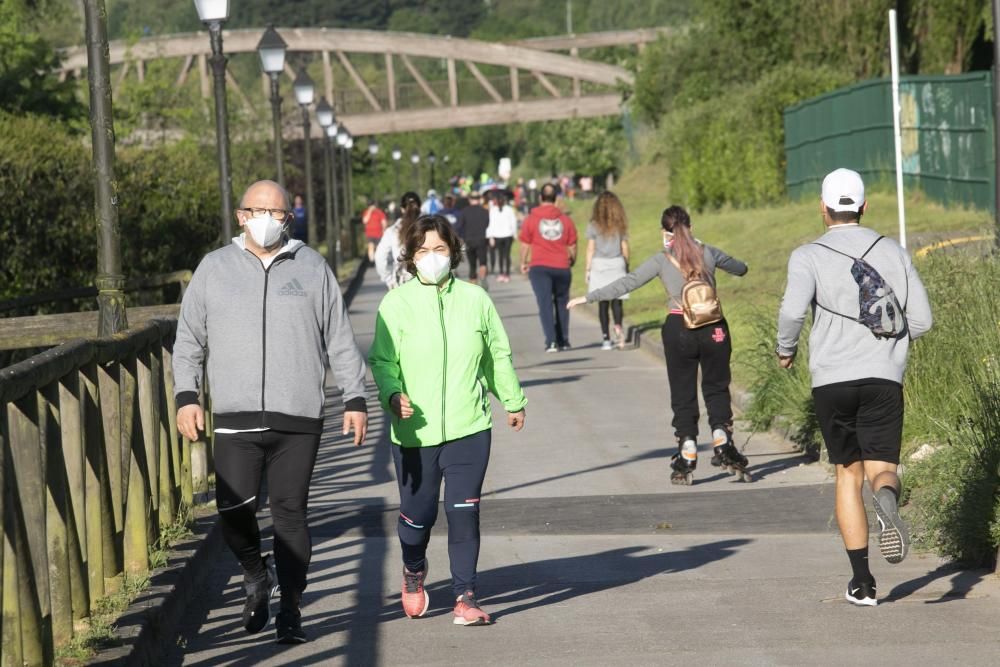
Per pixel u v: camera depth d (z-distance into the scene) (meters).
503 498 24.56
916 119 65.31
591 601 17.34
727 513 22.53
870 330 16.47
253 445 15.30
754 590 17.55
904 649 14.55
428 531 16.56
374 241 106.62
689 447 24.89
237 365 15.17
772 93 90.00
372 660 14.97
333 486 26.09
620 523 22.12
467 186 170.50
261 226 15.06
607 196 43.09
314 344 15.37
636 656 14.71
